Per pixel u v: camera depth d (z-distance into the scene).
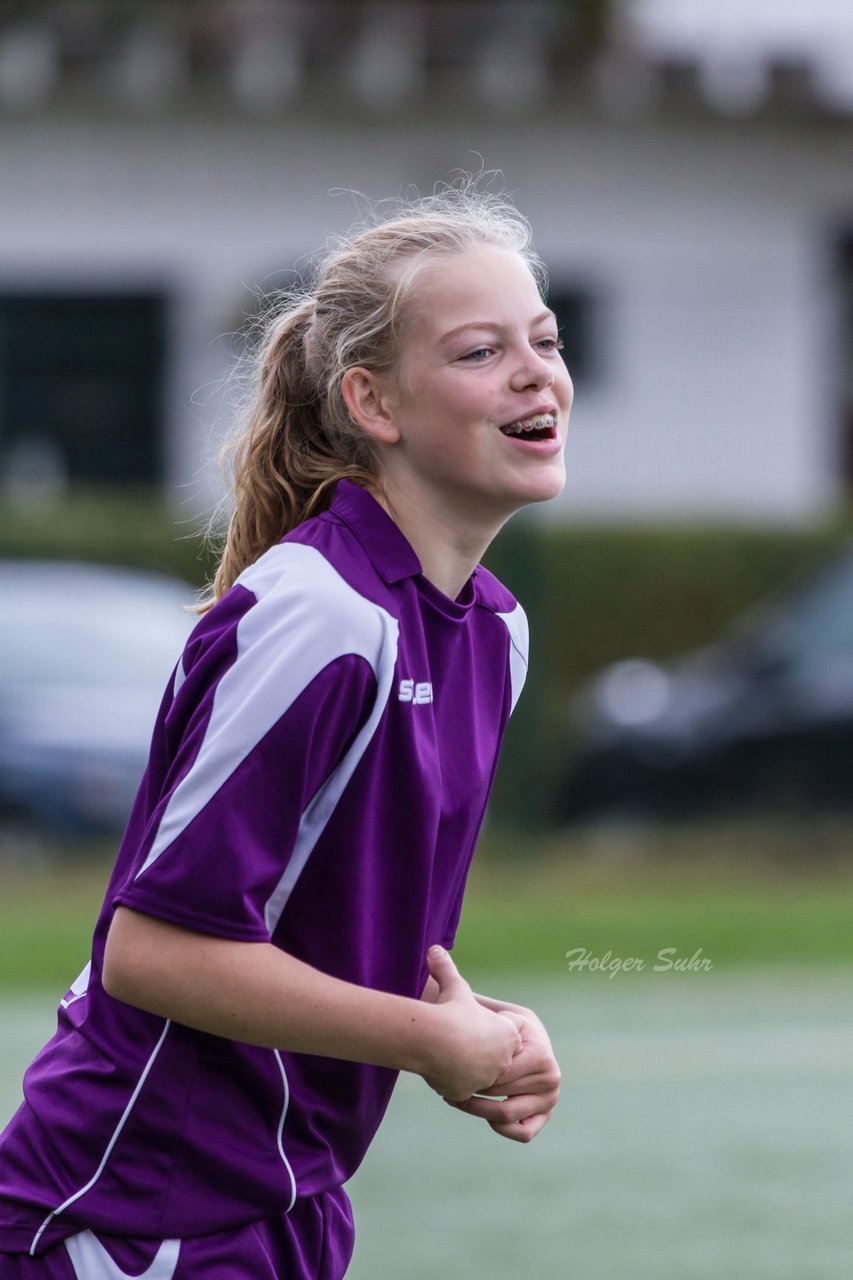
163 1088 8.05
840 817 41.25
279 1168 8.16
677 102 62.25
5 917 33.41
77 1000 8.62
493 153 62.56
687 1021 26.09
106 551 49.16
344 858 8.07
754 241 62.75
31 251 62.75
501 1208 17.70
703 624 52.03
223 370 62.16
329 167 62.78
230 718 7.76
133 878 7.83
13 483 62.31
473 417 8.45
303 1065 8.25
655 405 61.97
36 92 62.03
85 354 62.69
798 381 62.38
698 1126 20.92
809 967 29.66
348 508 8.52
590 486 61.50
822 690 41.41
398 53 61.78
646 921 32.56
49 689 38.41
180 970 7.68
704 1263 15.92
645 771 41.72
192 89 62.28
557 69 62.12
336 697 7.82
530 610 40.91
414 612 8.35
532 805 40.59
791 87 62.25
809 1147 19.98
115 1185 8.05
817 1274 15.55
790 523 52.47
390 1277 15.45
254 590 8.12
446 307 8.51
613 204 62.56
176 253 62.84
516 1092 8.58
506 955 29.50
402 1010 7.91
